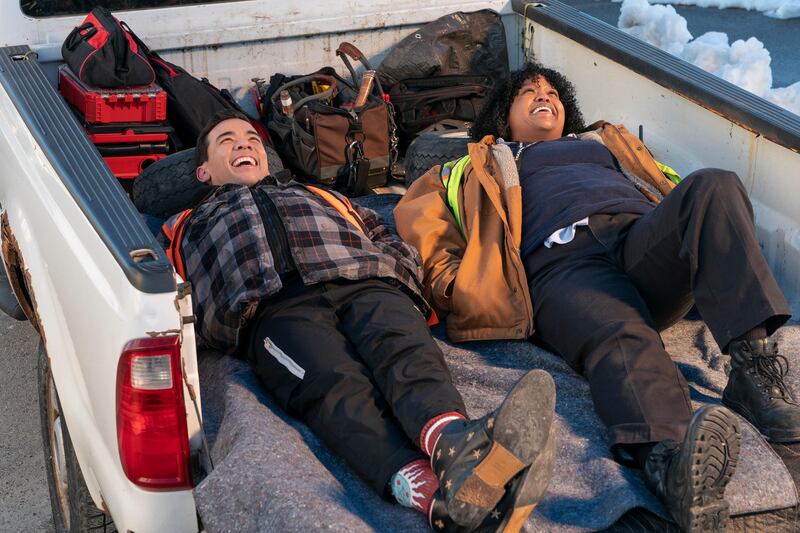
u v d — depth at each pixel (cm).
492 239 296
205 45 402
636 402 237
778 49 748
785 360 247
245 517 201
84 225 222
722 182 250
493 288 284
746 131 321
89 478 242
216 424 240
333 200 290
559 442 238
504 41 440
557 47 420
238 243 259
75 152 250
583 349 261
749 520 222
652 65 352
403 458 216
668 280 270
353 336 247
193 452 214
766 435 241
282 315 252
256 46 411
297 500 199
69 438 254
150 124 371
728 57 696
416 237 303
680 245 258
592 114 406
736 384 247
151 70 367
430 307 282
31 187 269
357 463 222
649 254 268
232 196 274
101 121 361
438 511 204
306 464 216
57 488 283
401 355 236
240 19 403
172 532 212
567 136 341
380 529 208
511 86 355
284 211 266
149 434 202
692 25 812
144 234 211
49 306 253
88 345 220
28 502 316
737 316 242
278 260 259
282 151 392
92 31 365
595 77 399
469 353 286
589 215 290
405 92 425
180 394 202
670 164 362
